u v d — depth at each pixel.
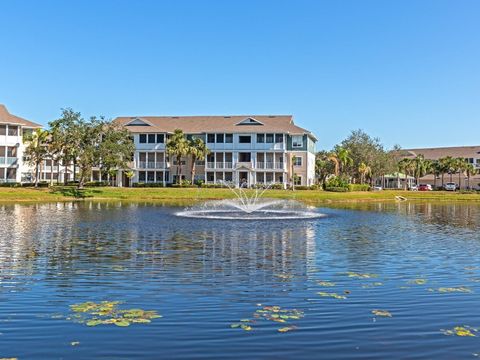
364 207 49.75
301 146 77.00
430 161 114.19
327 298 11.87
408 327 9.76
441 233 26.11
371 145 95.06
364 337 9.18
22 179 76.31
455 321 10.18
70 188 61.00
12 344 8.70
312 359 8.17
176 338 9.04
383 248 20.25
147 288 12.81
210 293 12.30
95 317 10.21
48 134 66.12
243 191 63.91
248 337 9.11
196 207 45.09
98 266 15.76
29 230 25.34
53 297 11.86
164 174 75.62
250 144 74.62
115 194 59.22
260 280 13.86
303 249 19.75
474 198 68.31
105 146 62.19
